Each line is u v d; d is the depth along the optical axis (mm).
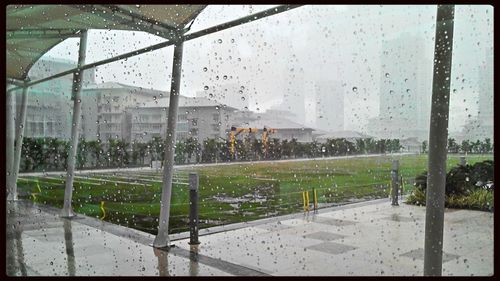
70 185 6934
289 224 5344
